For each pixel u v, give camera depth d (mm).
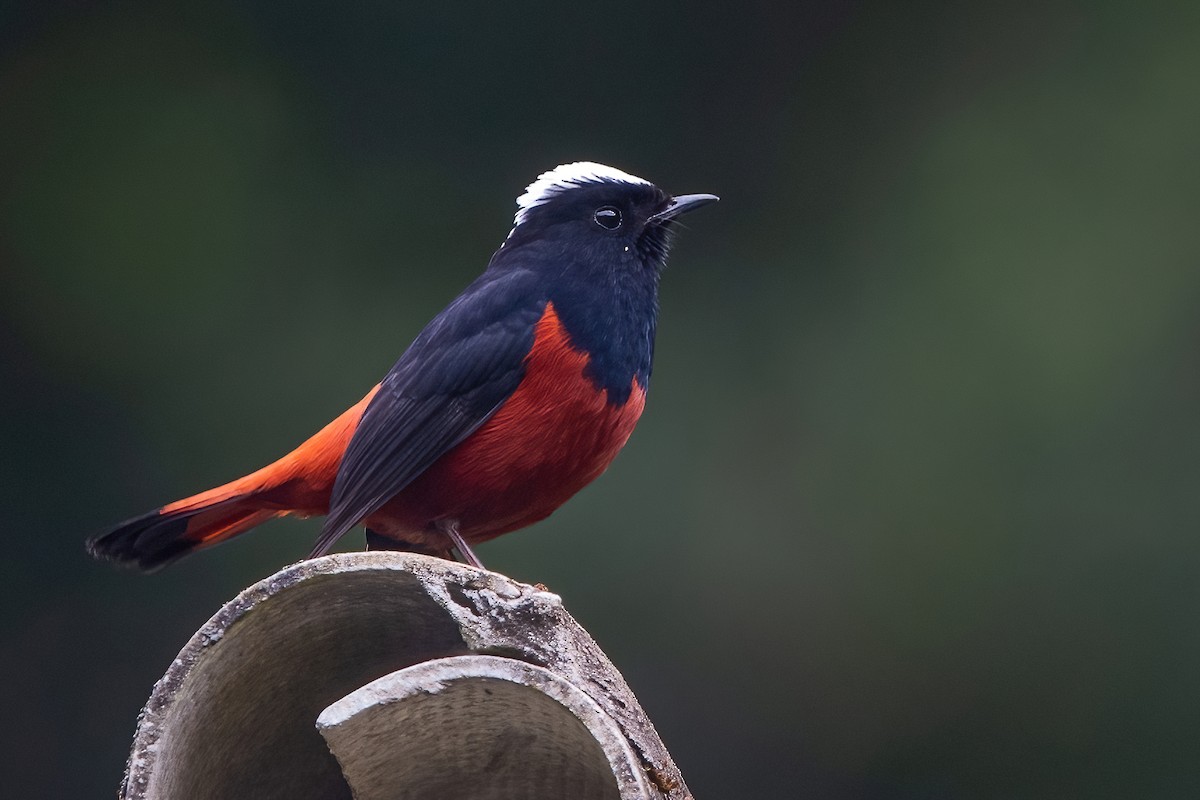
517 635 5598
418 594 5680
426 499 7984
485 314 8031
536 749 5863
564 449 8008
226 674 5691
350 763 5816
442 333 8070
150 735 5398
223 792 6207
